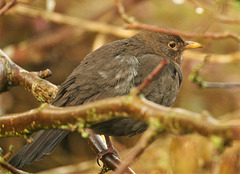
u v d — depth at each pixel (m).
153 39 9.54
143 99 4.65
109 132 8.19
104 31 14.49
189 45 9.97
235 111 14.03
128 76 8.02
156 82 8.45
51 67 15.48
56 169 13.44
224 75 14.54
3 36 15.64
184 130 4.30
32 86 8.66
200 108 14.10
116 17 16.19
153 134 4.43
